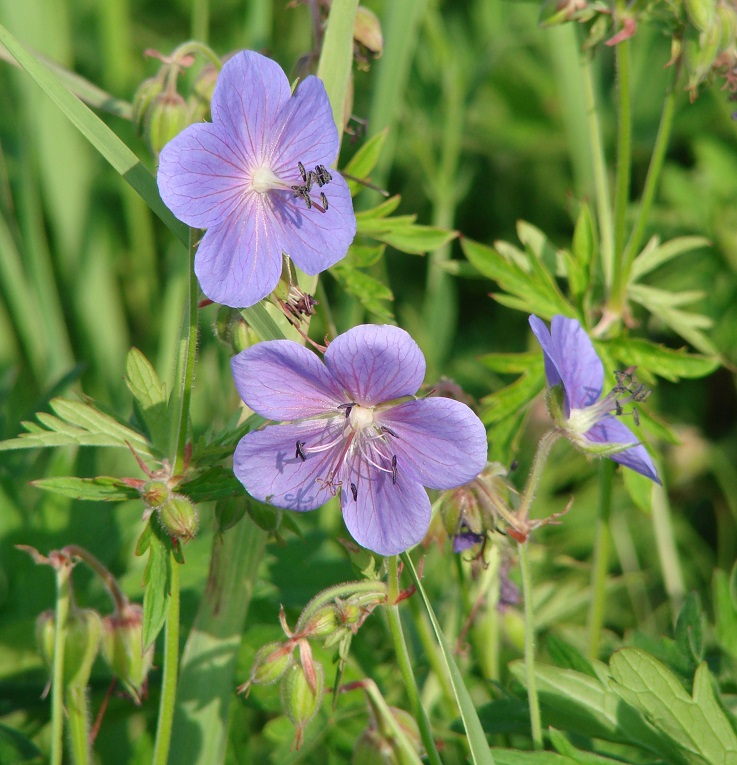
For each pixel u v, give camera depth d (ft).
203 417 2.45
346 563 2.14
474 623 2.06
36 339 2.58
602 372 1.88
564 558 2.22
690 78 2.02
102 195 2.91
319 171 1.81
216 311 1.91
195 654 1.97
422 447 1.81
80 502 2.17
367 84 2.97
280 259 1.82
